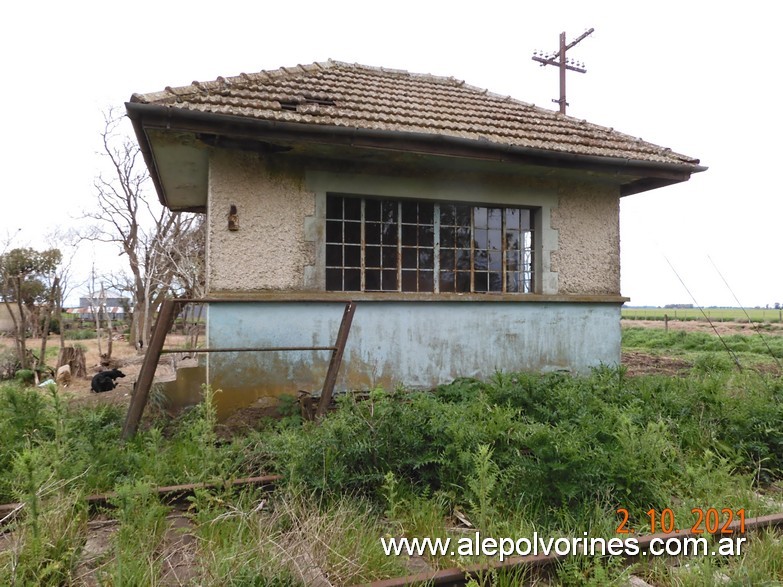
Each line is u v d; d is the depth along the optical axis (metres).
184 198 8.34
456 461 3.63
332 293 6.00
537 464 3.44
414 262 6.67
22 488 3.07
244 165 5.84
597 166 6.51
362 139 5.46
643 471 3.49
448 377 6.44
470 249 6.93
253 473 3.85
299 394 5.66
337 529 2.84
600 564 2.73
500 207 7.07
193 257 14.20
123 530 2.77
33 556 2.46
